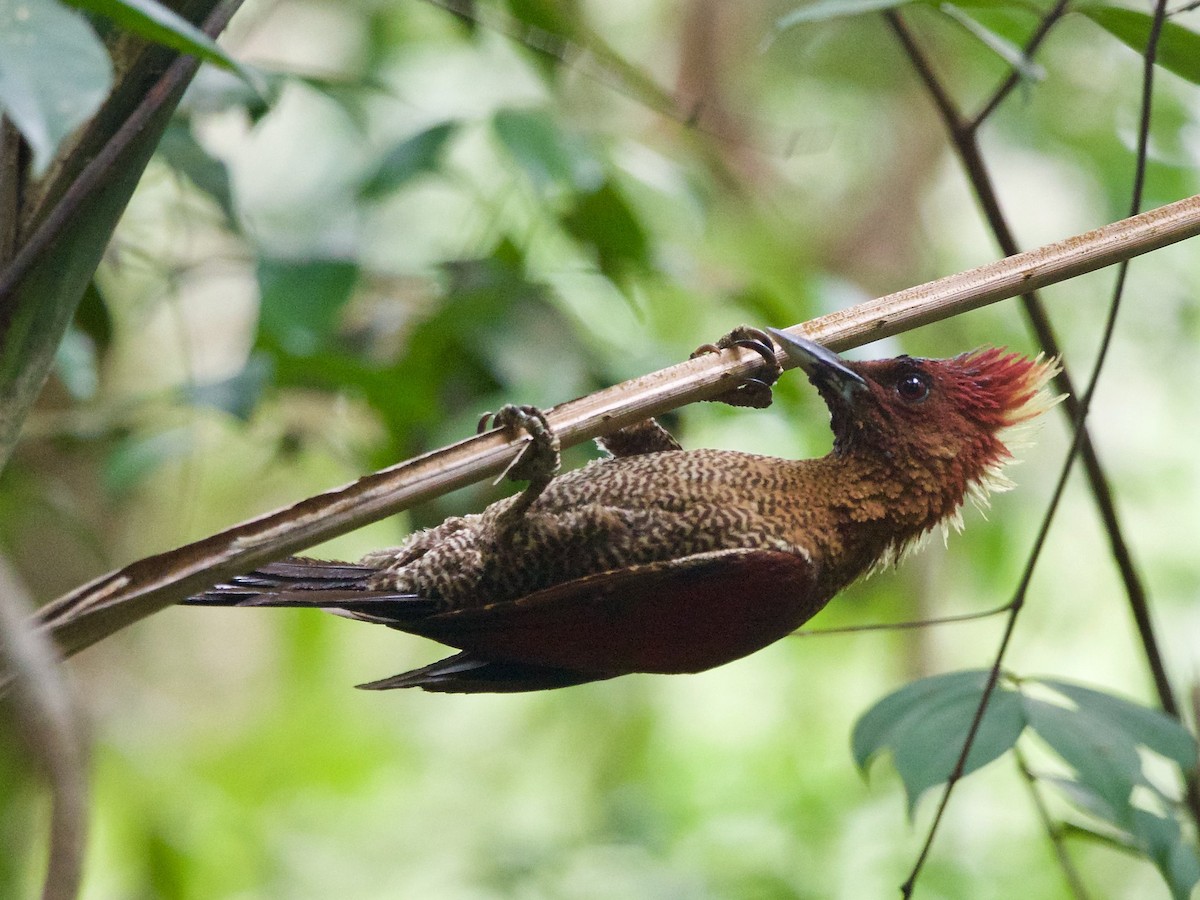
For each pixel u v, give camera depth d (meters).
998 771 14.74
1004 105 14.85
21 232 4.18
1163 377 15.20
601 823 14.21
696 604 5.17
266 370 7.80
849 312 5.07
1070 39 14.51
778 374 5.26
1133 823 5.80
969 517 14.31
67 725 2.94
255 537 4.11
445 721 16.72
